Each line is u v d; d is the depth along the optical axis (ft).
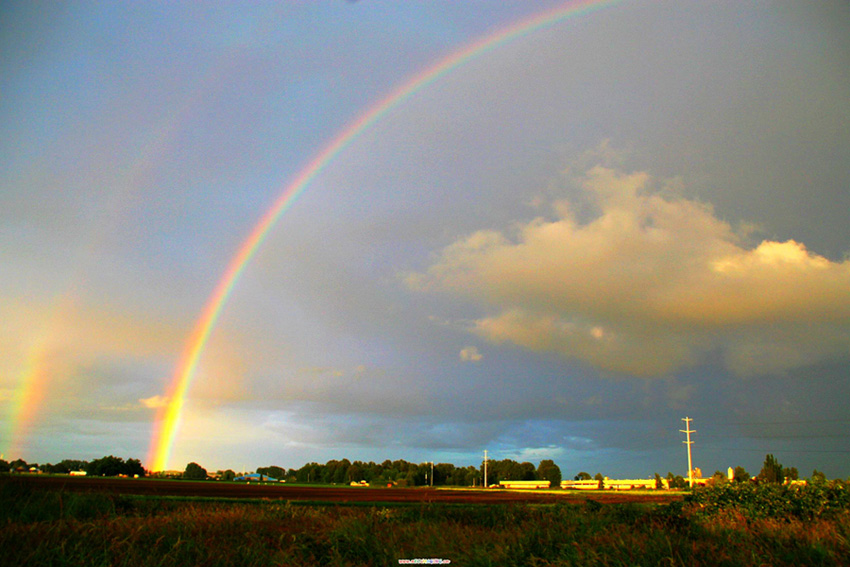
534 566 32.01
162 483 205.05
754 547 35.01
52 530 38.47
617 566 31.04
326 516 59.06
